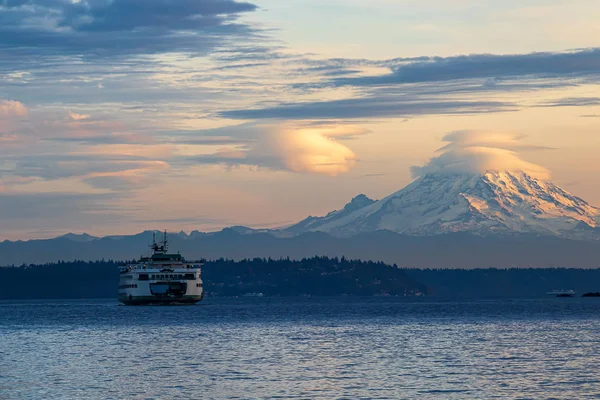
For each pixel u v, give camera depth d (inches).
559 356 6382.9
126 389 4874.5
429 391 4766.2
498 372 5487.2
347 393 4704.7
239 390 4820.4
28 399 4581.7
